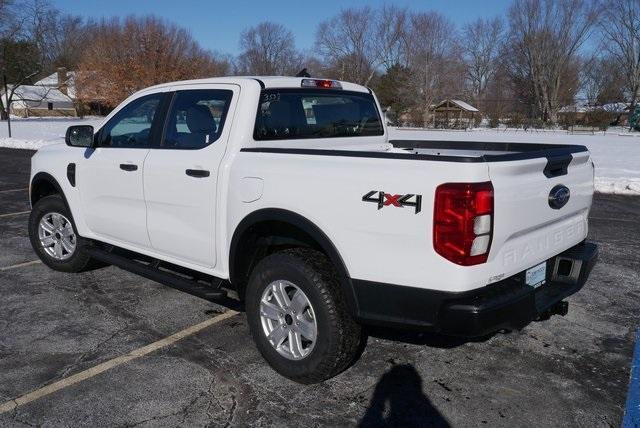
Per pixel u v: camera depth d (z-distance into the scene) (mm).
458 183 2879
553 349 4117
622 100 73250
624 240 7348
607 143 32312
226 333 4340
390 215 3062
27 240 6996
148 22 47719
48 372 3715
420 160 3018
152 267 4562
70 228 5492
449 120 62719
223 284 4465
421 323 3100
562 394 3518
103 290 5223
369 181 3137
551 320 4641
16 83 58188
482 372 3779
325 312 3338
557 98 68688
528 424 3203
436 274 2982
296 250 3578
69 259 5520
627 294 5270
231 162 3824
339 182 3244
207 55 54969
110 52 48938
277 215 3504
